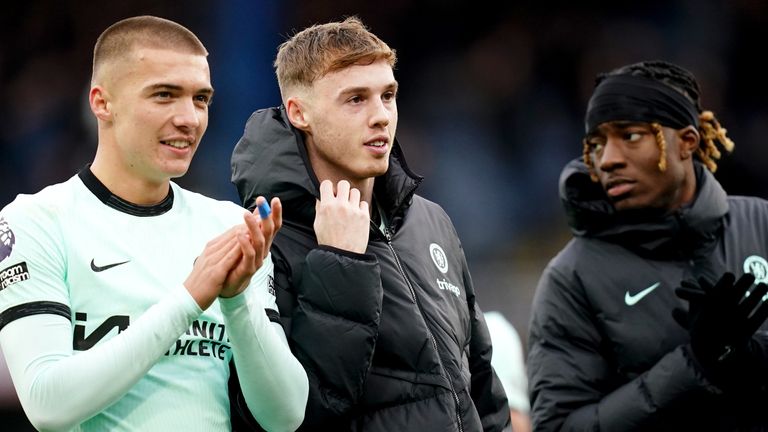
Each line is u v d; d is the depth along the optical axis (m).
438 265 13.73
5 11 43.84
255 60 41.69
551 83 45.28
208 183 38.06
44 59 43.28
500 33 46.19
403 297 12.98
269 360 11.26
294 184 12.99
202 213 12.27
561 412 15.04
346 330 12.16
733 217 15.68
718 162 43.03
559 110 44.78
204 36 41.91
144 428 11.08
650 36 45.88
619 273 15.27
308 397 12.16
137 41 11.57
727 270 15.27
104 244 11.48
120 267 11.41
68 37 43.62
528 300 35.19
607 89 15.34
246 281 11.02
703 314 14.03
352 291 12.22
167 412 11.18
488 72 45.38
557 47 45.69
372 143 12.94
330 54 12.97
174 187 12.29
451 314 13.42
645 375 14.55
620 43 45.66
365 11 45.88
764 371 14.34
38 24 43.69
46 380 10.52
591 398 14.98
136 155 11.57
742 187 43.12
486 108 44.78
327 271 12.27
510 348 18.08
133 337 10.62
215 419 11.44
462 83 45.44
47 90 42.59
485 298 35.41
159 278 11.52
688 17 46.12
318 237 12.64
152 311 10.80
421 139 43.75
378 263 12.50
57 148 41.12
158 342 10.67
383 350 12.68
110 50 11.64
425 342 12.84
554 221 40.25
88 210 11.62
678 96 15.27
